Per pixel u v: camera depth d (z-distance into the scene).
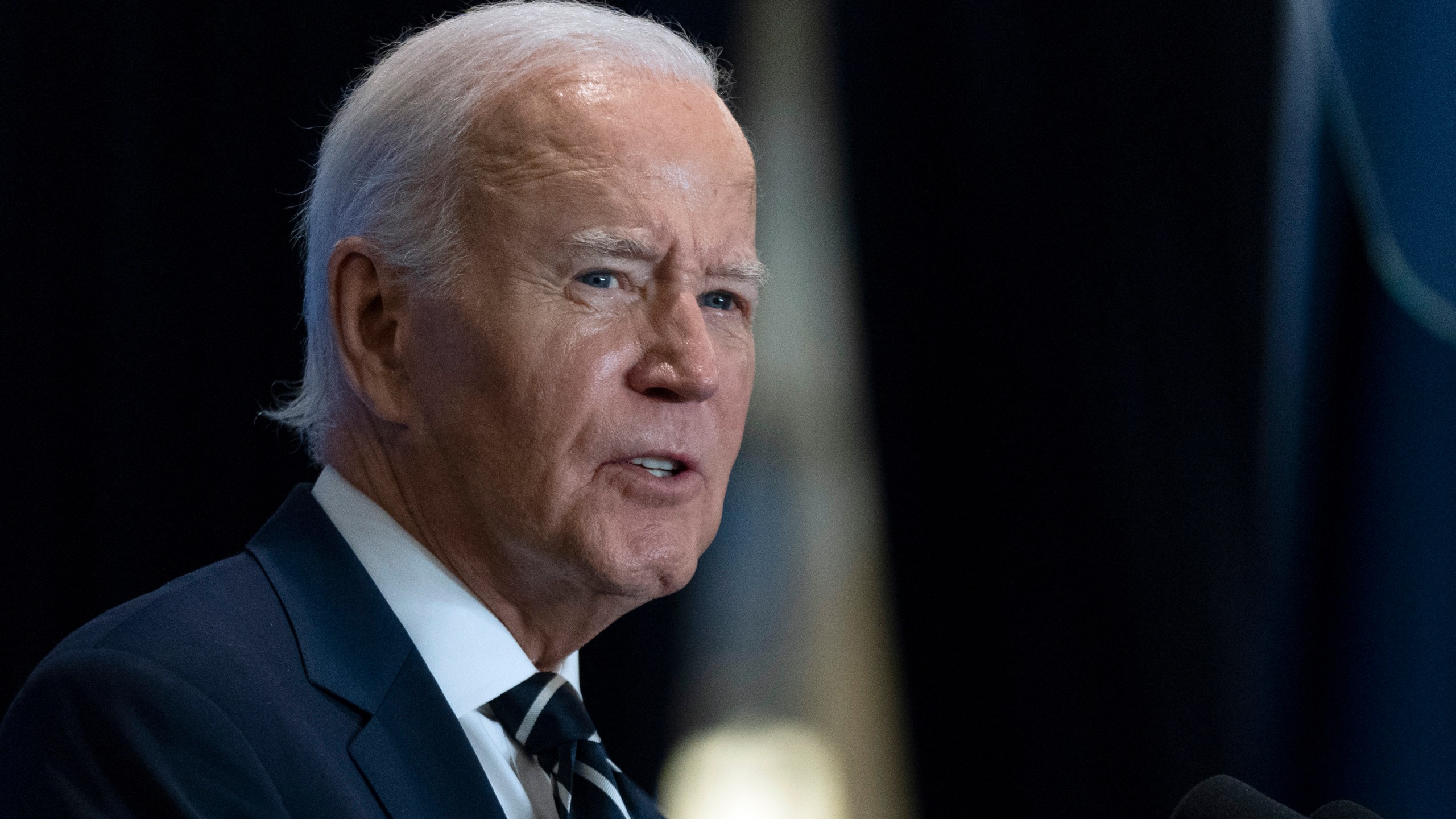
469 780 3.39
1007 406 9.49
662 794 9.24
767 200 9.44
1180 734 9.15
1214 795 2.67
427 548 3.79
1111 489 9.28
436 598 3.70
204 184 8.50
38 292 8.27
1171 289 9.30
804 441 9.62
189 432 8.48
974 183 9.45
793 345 9.59
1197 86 9.28
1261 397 9.16
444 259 3.64
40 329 8.27
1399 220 8.88
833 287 9.55
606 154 3.62
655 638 9.34
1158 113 9.34
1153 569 9.23
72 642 3.24
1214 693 9.12
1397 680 8.95
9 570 8.23
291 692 3.31
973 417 9.55
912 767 9.53
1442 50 8.69
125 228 8.32
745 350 4.01
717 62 9.19
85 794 2.89
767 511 9.58
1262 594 9.14
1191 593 9.20
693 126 3.78
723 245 3.78
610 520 3.61
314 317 4.04
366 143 3.85
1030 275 9.44
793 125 9.42
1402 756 8.91
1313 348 9.16
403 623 3.65
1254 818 2.57
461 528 3.74
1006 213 9.43
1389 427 8.96
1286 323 9.16
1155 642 9.21
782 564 9.55
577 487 3.60
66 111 8.31
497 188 3.61
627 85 3.73
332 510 3.87
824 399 9.62
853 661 9.56
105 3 8.32
